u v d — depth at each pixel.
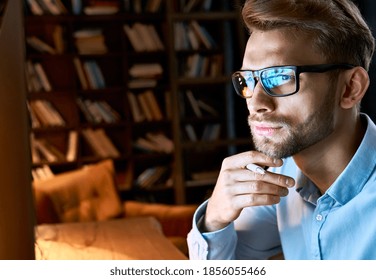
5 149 0.94
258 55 1.21
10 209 0.94
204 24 6.67
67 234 2.91
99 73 6.23
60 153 6.12
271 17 1.18
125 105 6.29
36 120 6.04
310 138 1.21
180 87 6.62
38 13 6.02
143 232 2.91
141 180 6.34
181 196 6.34
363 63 1.28
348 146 1.29
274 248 1.66
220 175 1.34
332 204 1.31
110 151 6.25
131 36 6.32
